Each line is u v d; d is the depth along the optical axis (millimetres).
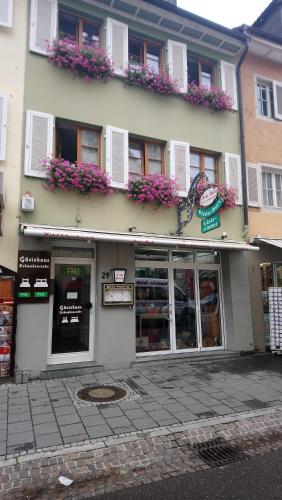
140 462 3852
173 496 3225
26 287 6695
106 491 3318
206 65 9953
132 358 7574
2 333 6465
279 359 8500
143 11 8516
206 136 9297
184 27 9023
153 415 4984
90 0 8094
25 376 6348
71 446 4078
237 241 9281
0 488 3350
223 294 9234
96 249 7703
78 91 7785
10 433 4383
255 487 3346
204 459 3928
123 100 8289
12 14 7336
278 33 11875
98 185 7402
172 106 8922
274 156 10391
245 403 5500
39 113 7250
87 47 7914
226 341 9062
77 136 7879
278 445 4270
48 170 7074
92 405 5324
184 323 8695
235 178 9516
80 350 7426
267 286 9781
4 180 6797
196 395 5832
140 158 8617
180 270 8789
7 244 6680
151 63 9125
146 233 8094
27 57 7387
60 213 7234
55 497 3227
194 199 8375
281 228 10164
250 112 10219
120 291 7621
